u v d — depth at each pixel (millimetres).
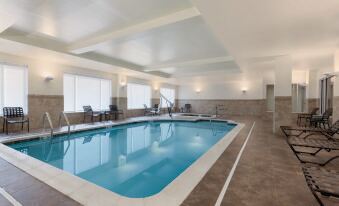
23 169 2715
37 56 6207
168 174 3506
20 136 5020
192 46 5824
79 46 5465
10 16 3643
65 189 2137
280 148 3967
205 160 3150
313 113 7348
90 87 8898
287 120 5465
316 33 3617
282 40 4039
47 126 6898
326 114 6129
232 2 2523
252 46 4469
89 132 6676
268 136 5246
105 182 3174
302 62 6496
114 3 3338
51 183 2285
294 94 8945
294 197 1997
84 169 3754
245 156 3402
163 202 1871
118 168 3795
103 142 5930
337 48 4633
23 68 6379
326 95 7270
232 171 2695
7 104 6074
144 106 11977
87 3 3334
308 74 8523
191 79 12133
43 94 6832
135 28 4223
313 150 3826
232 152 3652
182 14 3592
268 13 2824
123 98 10352
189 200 1913
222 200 1921
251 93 12844
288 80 5426
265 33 3629
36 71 6629
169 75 11609
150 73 9922
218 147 4012
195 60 7648
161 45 5730
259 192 2098
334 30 3461
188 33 4703
